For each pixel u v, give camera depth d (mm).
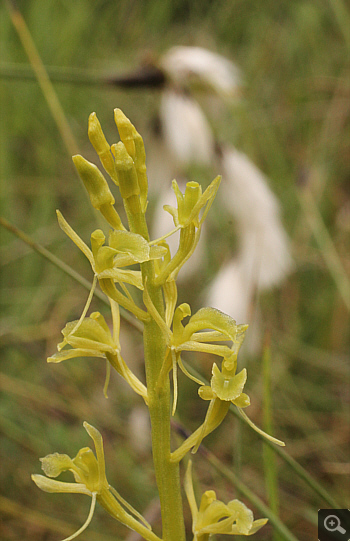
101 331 94
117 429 204
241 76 214
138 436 201
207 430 93
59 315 243
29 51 181
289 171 281
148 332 93
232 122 267
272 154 275
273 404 219
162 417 93
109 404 217
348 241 266
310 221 210
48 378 228
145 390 94
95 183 90
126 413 213
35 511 179
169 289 94
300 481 187
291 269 207
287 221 266
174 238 188
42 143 292
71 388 221
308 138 291
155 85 198
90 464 93
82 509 186
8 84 290
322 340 249
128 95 298
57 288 255
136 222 91
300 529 172
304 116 294
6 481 194
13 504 177
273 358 225
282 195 268
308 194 215
